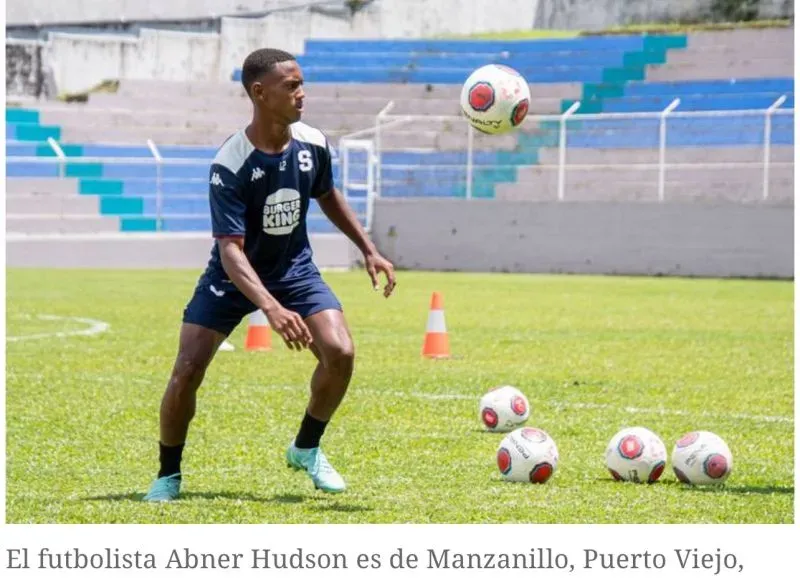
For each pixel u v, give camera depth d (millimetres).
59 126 40312
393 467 8750
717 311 22297
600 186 36844
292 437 9984
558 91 40094
